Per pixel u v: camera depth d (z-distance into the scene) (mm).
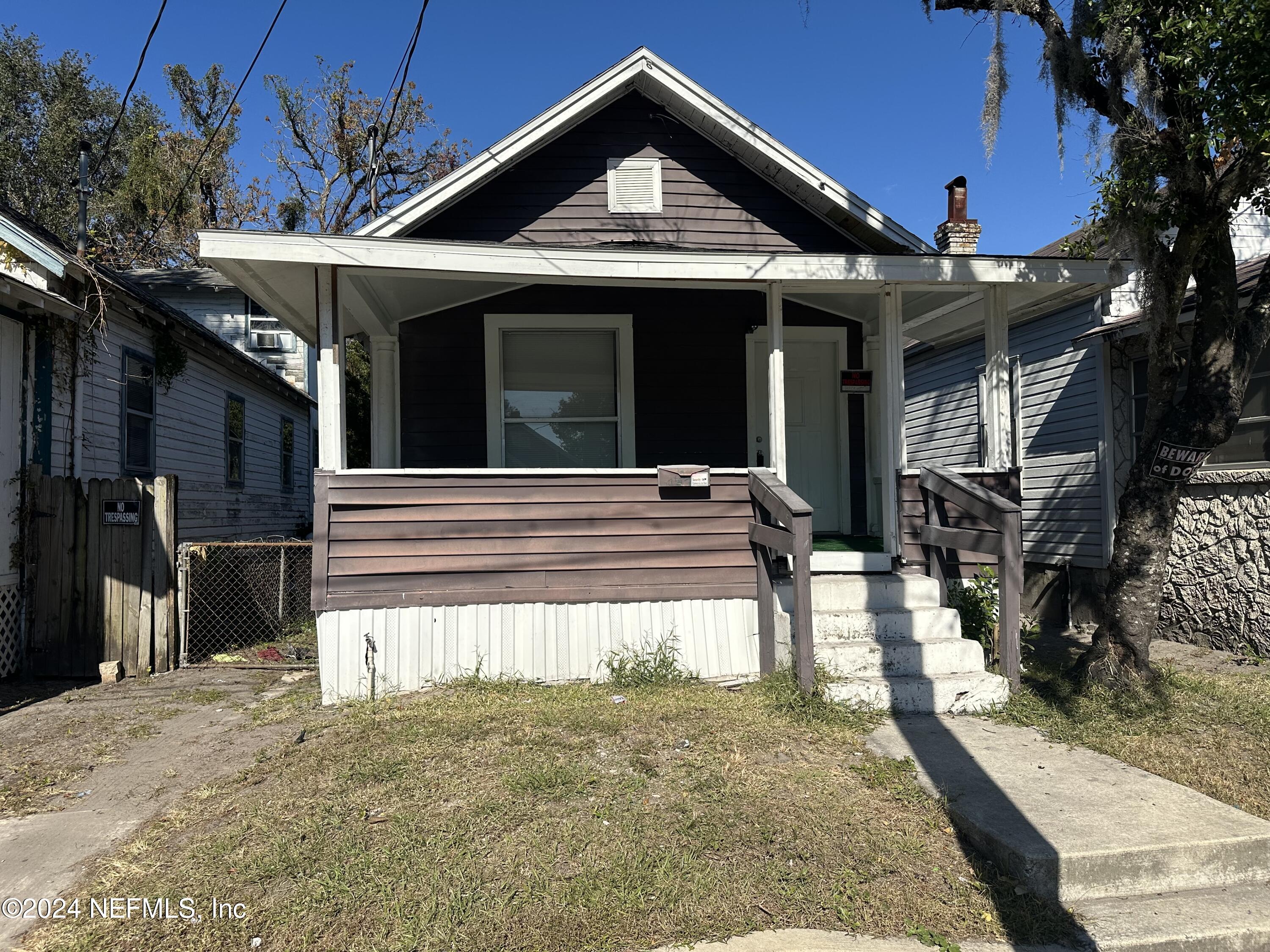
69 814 4148
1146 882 3471
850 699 5492
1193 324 7832
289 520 16859
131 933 2994
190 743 5281
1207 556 8398
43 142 24953
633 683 6184
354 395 19016
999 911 3221
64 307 7707
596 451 8391
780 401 6660
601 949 2904
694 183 8258
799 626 5418
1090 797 4051
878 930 3080
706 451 8445
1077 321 10109
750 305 8555
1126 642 5820
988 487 6734
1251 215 10406
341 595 6074
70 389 8258
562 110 7668
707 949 2930
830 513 8680
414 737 4953
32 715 6074
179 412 11453
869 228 7902
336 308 6059
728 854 3527
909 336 9898
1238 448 8141
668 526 6539
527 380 8352
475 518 6289
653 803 3992
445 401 8203
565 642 6379
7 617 7293
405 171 28609
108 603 7531
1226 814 3836
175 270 18969
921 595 6504
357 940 2926
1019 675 5848
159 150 23250
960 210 8570
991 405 6977
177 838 3787
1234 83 4895
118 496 7605
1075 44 5816
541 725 5129
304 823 3791
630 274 6254
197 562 8133
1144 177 5570
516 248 6082
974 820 3756
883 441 6980
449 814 3877
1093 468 9727
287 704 6133
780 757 4613
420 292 7344
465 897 3160
